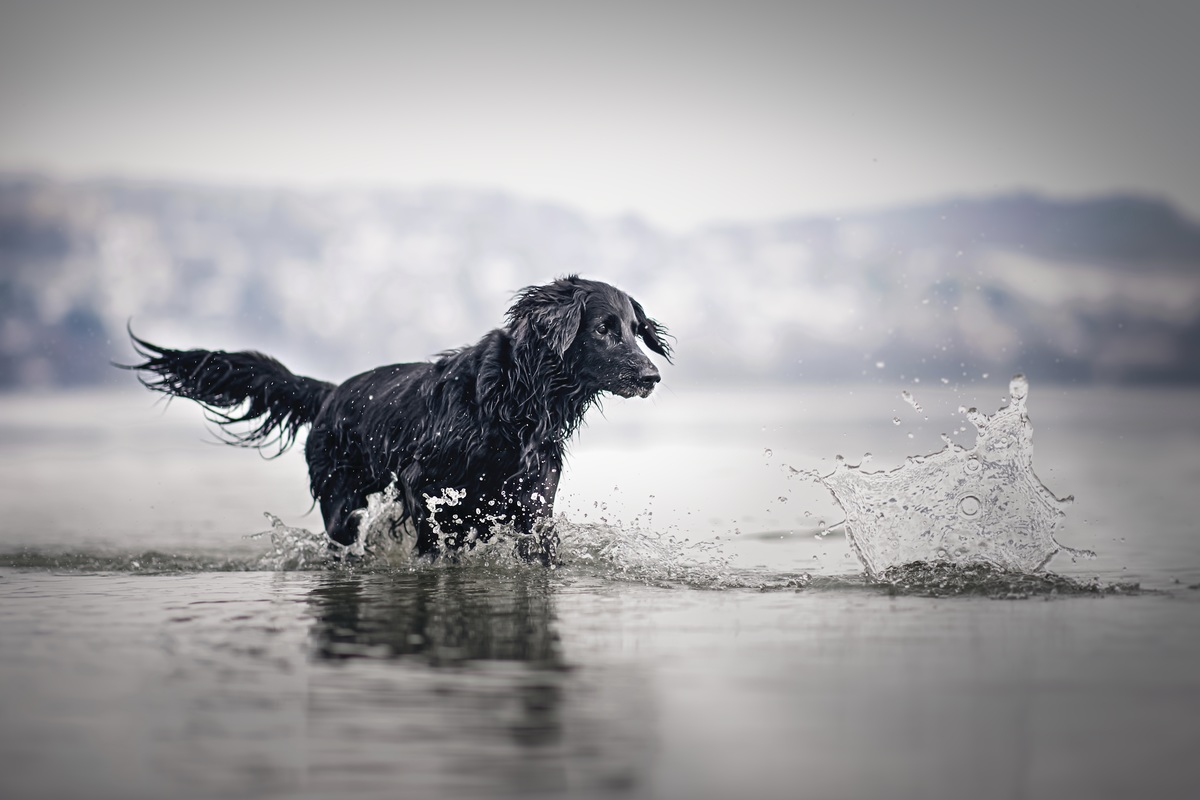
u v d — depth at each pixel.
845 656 6.79
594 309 11.71
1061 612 8.26
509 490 11.67
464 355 11.78
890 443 26.27
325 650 6.96
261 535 12.62
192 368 13.17
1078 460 22.77
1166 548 11.74
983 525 10.02
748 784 4.62
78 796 4.50
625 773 4.74
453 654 6.84
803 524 14.31
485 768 4.79
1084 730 5.31
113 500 18.05
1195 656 6.77
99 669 6.43
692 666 6.52
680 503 16.30
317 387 13.06
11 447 29.12
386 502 12.28
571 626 7.77
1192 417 37.28
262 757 4.93
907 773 4.74
